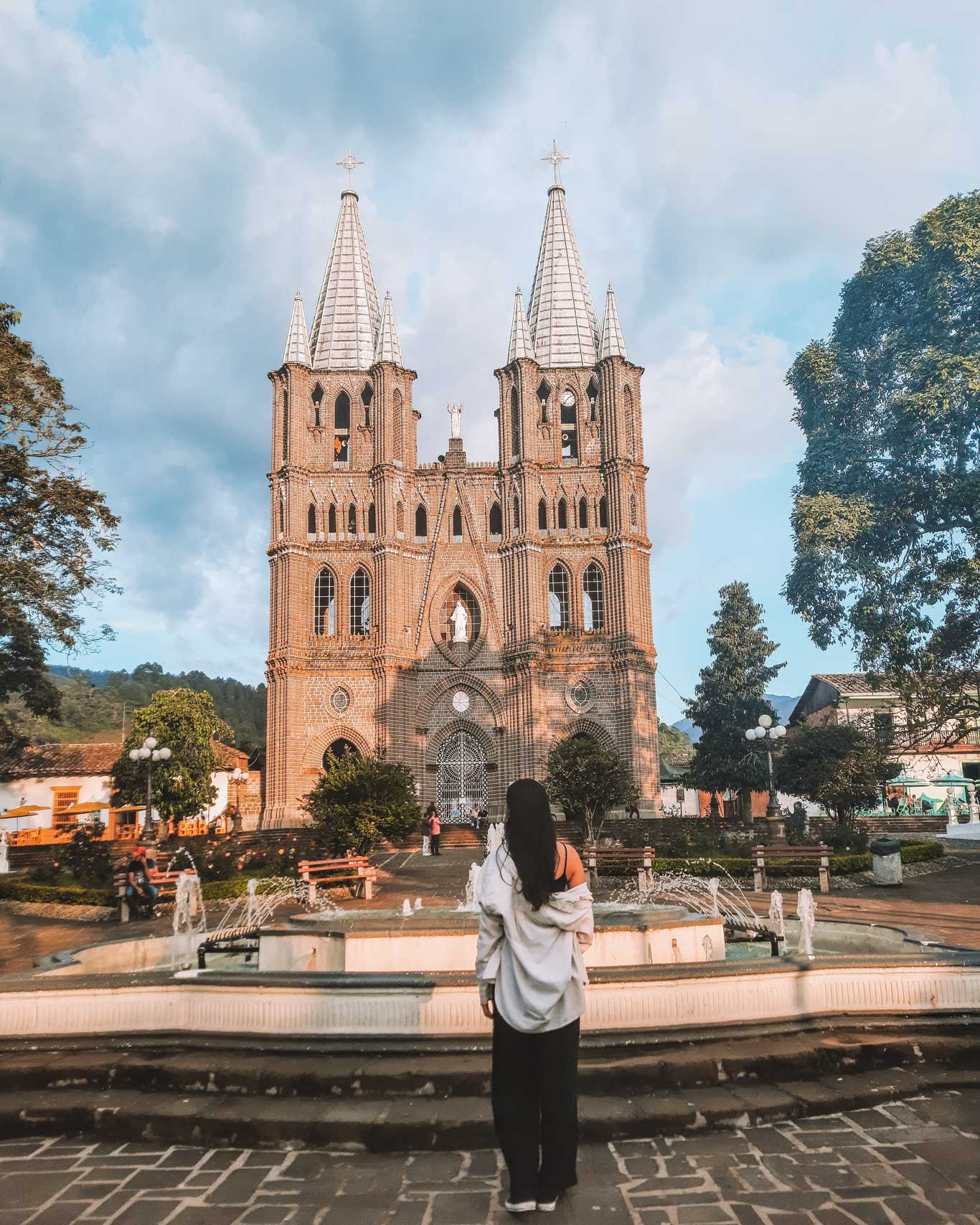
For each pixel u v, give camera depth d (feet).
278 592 174.50
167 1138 22.44
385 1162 20.75
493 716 173.37
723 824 132.26
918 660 165.48
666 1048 25.34
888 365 180.65
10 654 130.41
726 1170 19.45
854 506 169.68
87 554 107.24
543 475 181.68
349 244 199.52
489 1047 25.32
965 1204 17.60
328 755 97.71
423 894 81.87
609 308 186.70
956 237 165.89
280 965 36.83
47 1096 24.61
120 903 73.10
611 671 172.04
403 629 174.70
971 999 28.58
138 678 457.68
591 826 122.01
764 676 181.27
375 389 182.50
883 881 78.95
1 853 114.62
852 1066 25.35
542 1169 17.51
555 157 206.18
